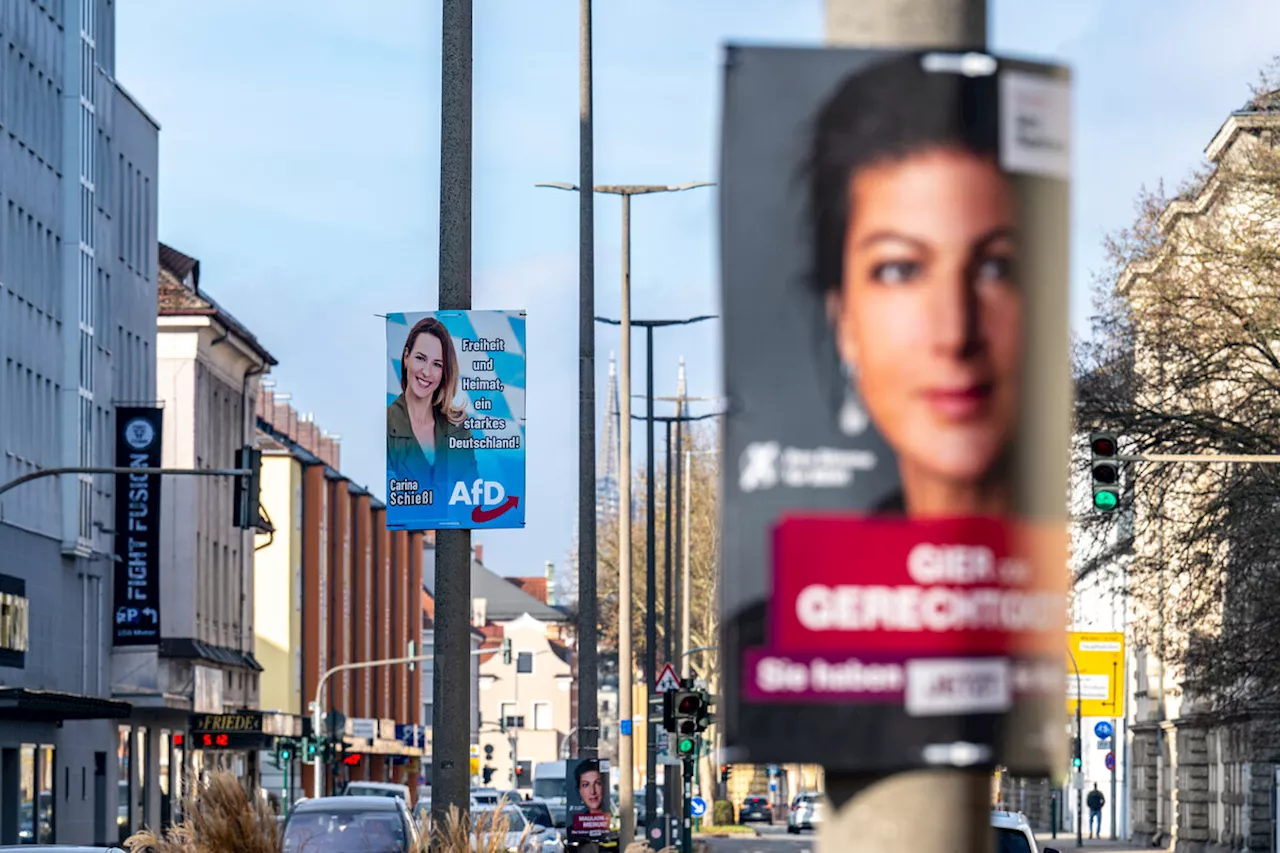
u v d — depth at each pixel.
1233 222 65.94
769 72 7.71
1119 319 67.19
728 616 7.61
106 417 94.62
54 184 88.25
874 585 7.62
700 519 156.25
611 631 158.25
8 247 81.56
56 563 86.12
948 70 7.76
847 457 7.64
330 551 161.88
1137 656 126.44
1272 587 64.31
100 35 96.81
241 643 126.81
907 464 7.65
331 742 118.50
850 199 7.70
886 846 7.59
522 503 33.59
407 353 33.62
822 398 7.65
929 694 7.61
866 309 7.67
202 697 111.88
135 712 99.50
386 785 71.44
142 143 104.25
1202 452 64.94
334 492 163.00
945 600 7.64
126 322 100.56
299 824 38.84
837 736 7.59
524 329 33.50
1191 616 66.25
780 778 172.38
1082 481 66.88
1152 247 67.00
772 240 7.68
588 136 53.47
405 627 196.75
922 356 7.67
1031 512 7.73
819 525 7.62
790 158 7.70
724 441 7.64
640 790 128.88
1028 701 7.68
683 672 118.31
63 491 87.38
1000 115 7.77
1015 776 7.80
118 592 94.56
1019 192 7.77
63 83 90.12
